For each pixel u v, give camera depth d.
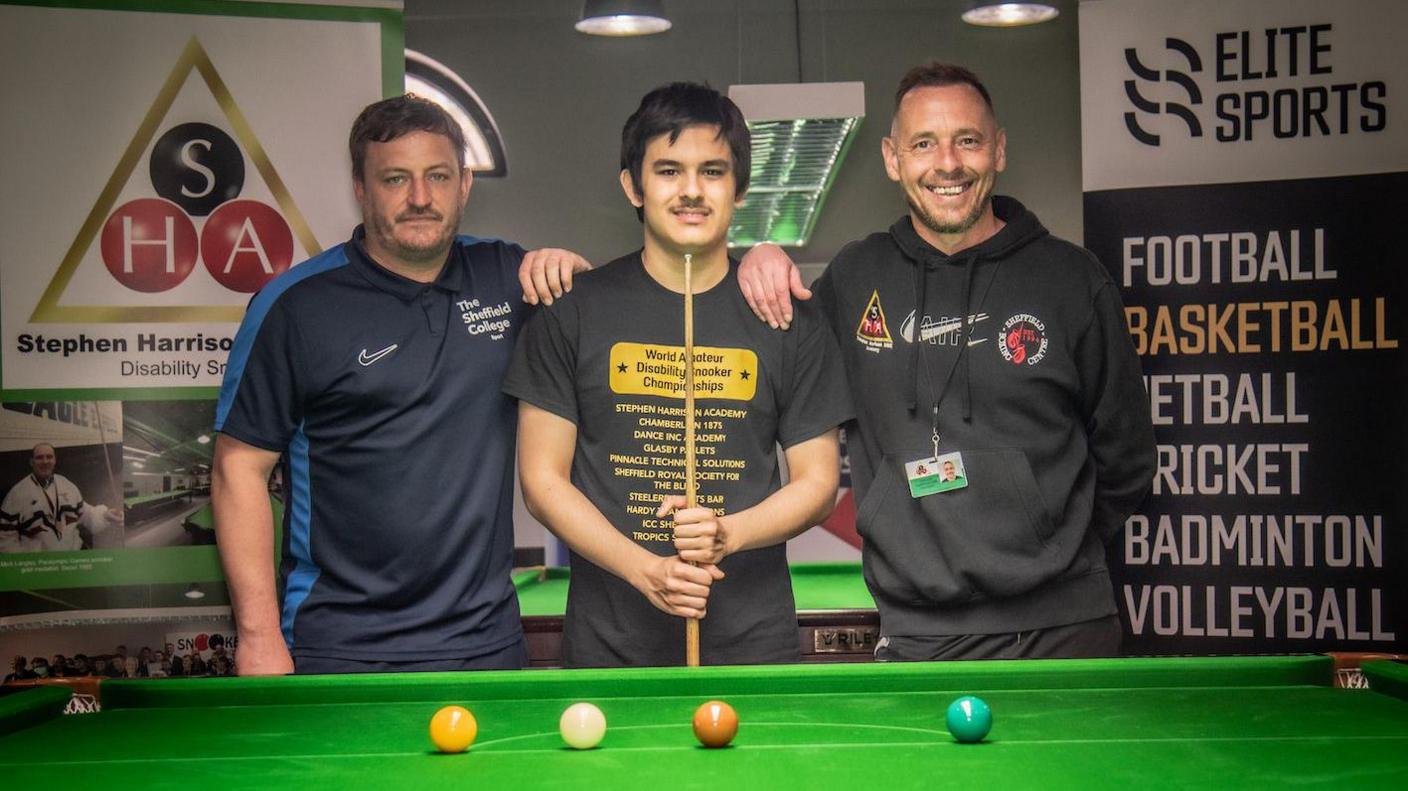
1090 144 3.61
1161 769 1.70
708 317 2.93
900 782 1.64
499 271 3.08
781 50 6.26
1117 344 3.08
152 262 3.40
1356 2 3.45
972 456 2.99
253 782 1.67
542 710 2.08
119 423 3.40
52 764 1.77
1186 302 3.56
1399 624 3.45
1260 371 3.52
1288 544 3.51
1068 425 3.06
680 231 2.87
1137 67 3.57
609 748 1.83
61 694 2.12
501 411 2.98
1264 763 1.73
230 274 3.42
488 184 6.30
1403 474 3.44
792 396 2.96
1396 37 3.42
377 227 2.93
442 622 2.90
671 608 2.68
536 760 1.77
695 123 2.86
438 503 2.90
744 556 2.90
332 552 2.94
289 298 2.95
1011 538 2.97
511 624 3.00
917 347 3.04
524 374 2.91
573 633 2.93
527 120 6.30
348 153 3.45
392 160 2.89
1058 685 2.21
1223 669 2.22
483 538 2.94
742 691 2.18
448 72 5.36
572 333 2.90
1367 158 3.45
